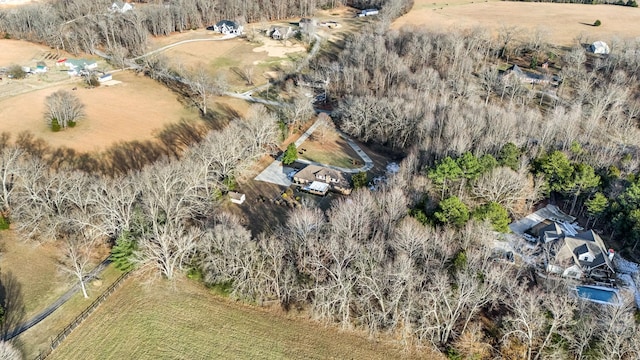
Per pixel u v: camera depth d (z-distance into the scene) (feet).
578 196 268.00
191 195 245.86
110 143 338.13
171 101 411.75
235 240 209.67
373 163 336.49
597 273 223.30
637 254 237.66
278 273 203.82
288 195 291.17
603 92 377.71
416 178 263.90
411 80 396.37
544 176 277.03
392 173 313.32
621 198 245.45
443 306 187.93
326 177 302.25
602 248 230.48
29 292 208.54
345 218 220.64
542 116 359.46
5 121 353.72
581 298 198.49
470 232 215.31
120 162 319.27
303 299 204.95
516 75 407.03
